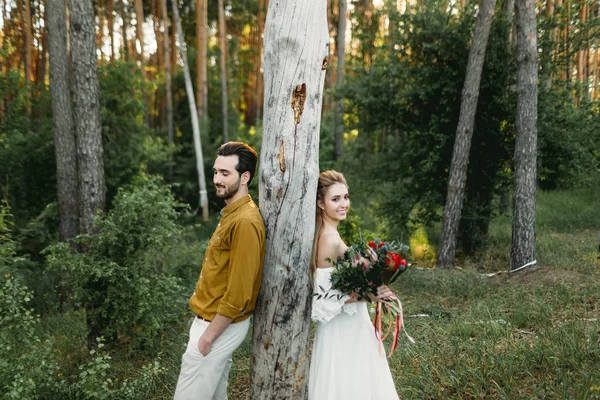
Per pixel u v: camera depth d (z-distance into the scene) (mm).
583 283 5582
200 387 2443
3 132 9891
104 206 6680
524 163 7027
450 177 8242
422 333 4418
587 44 8570
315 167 2369
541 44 8648
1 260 4836
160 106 20391
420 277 6672
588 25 8312
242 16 24781
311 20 2244
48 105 9859
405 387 3354
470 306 5105
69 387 3322
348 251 2480
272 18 2273
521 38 6938
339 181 2611
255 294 2391
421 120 9852
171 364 4242
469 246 9602
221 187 2406
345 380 2564
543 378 3205
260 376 2486
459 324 4395
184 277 5699
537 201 13258
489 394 3148
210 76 19344
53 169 9805
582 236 9406
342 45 14711
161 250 4801
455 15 9234
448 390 3279
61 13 7070
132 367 4234
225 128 17406
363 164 10883
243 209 2375
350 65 10734
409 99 9594
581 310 4648
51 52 7121
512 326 4363
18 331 3203
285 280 2381
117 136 10070
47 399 3279
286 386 2459
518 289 5680
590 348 3467
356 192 10812
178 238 5148
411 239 10805
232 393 3662
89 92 6402
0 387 2939
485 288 6016
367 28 15086
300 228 2355
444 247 8234
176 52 21625
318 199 2631
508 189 9578
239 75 24406
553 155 8898
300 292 2418
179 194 16141
